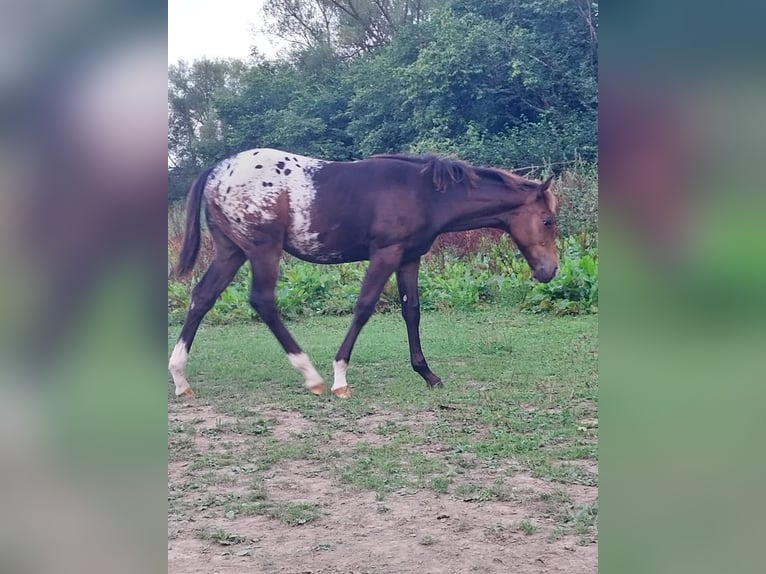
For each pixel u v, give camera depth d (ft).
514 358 16.37
